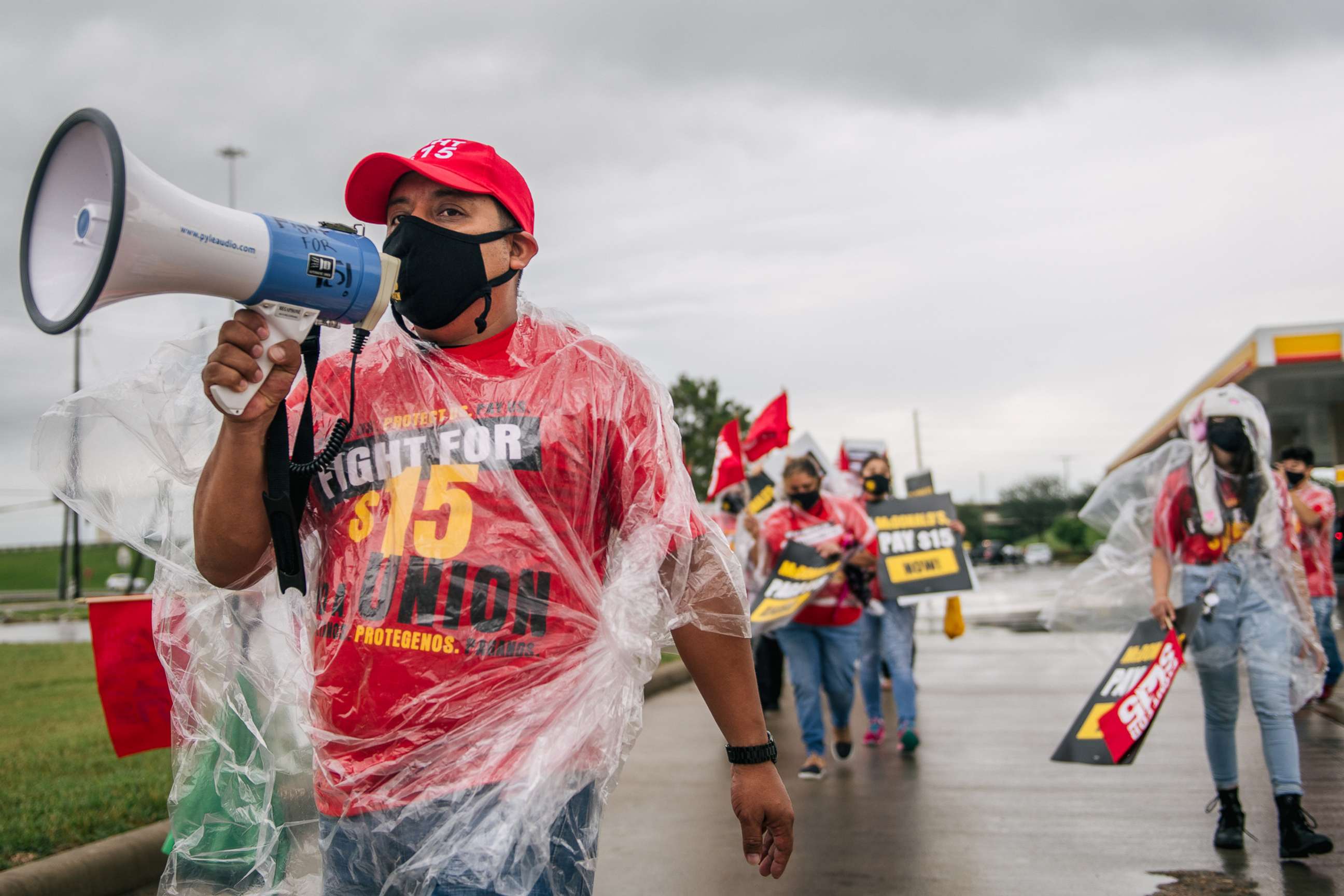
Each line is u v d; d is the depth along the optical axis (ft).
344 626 5.99
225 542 6.19
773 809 6.52
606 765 6.02
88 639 60.18
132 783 17.70
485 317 6.40
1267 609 15.47
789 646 21.72
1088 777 20.38
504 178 6.56
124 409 6.80
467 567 5.88
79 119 4.99
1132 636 15.76
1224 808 15.65
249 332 5.51
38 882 12.58
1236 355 58.18
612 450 6.34
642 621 6.03
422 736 5.78
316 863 6.63
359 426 6.30
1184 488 15.83
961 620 26.08
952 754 23.06
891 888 14.12
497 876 5.60
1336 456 74.59
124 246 4.81
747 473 29.50
